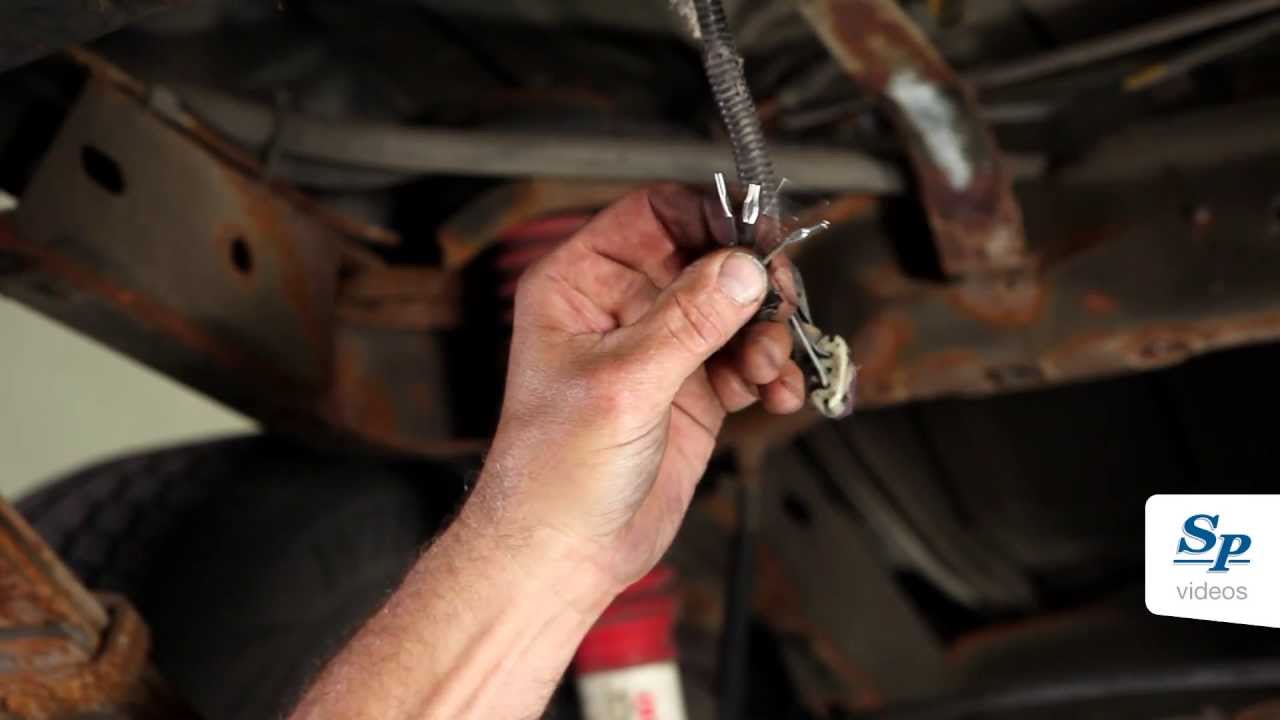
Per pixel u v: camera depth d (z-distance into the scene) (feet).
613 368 2.15
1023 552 5.37
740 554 4.10
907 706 4.73
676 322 2.11
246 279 3.39
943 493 5.32
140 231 3.04
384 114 4.13
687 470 2.64
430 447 4.08
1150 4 3.79
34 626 2.55
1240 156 3.46
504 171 3.59
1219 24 3.73
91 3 2.12
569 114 3.96
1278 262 3.36
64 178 2.87
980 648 5.18
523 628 2.25
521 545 2.21
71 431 9.41
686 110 4.16
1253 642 4.72
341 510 4.26
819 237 3.93
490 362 4.09
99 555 4.35
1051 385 4.95
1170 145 3.55
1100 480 5.05
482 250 4.08
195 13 3.58
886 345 3.77
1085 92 4.02
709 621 4.66
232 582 4.09
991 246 3.55
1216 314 3.42
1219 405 4.73
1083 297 3.57
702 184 3.65
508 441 2.25
